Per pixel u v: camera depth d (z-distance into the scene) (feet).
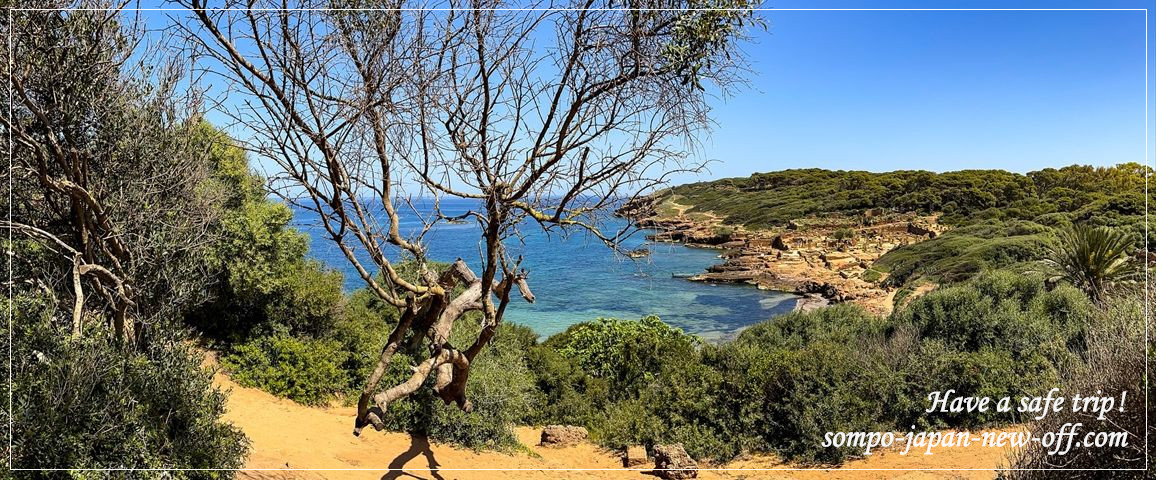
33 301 16.07
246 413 26.71
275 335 35.29
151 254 18.94
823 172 320.29
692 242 225.35
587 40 13.43
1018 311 44.19
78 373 14.48
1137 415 14.88
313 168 14.16
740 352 36.27
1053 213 175.42
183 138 19.13
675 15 13.16
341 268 48.65
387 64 13.39
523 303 124.47
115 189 18.15
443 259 49.39
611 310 118.52
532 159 14.21
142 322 17.99
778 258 174.50
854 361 34.19
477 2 13.47
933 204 227.40
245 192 39.29
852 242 191.72
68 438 13.50
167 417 16.51
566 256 178.91
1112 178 206.39
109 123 17.40
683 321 110.83
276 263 38.96
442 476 22.82
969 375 32.40
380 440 26.00
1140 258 62.03
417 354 30.73
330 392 33.06
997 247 129.59
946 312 46.06
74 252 16.28
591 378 47.16
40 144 16.61
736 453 30.91
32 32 15.92
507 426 30.37
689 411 32.99
